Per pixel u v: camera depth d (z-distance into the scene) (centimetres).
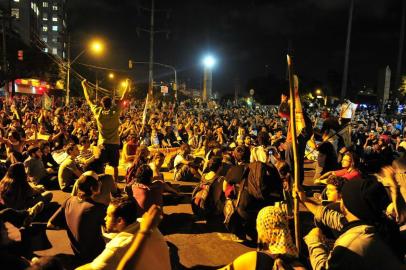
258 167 574
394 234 290
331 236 399
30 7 11231
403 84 4625
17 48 4997
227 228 629
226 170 724
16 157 913
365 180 287
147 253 339
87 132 1647
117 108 831
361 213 278
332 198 490
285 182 598
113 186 625
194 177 1056
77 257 541
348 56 3366
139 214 599
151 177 618
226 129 2075
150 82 4091
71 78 7306
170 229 690
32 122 1858
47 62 5547
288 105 698
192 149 1656
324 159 929
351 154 657
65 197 834
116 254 362
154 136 1619
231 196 615
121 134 1578
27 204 675
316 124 1566
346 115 1098
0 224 346
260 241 290
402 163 440
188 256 580
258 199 565
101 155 832
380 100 4284
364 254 268
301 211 791
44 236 630
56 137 1245
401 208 405
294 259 274
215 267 546
